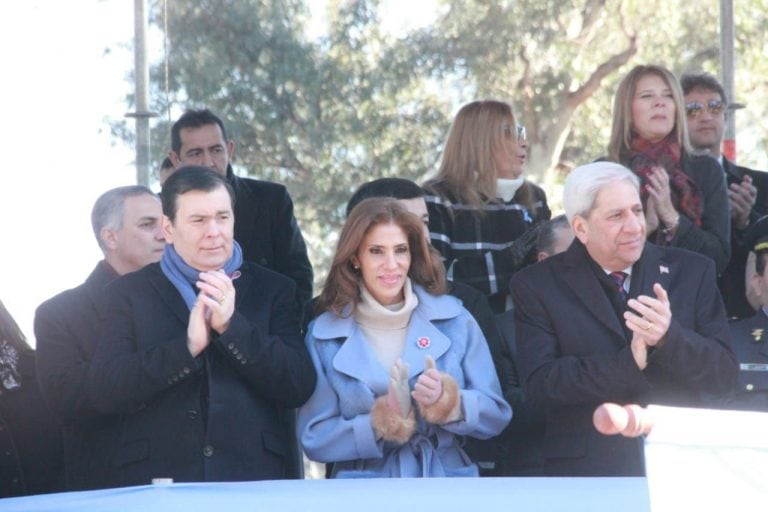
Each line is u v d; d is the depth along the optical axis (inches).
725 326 326.0
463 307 340.8
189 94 1037.8
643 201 391.9
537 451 368.5
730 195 437.4
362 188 360.8
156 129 979.3
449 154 413.1
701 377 309.3
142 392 310.0
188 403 318.0
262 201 444.8
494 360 349.7
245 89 1051.3
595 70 1155.3
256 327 316.2
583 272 327.6
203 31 1047.6
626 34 1167.6
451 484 254.5
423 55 1113.4
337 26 1095.6
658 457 225.8
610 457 319.9
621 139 405.7
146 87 540.1
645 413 221.9
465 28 1129.4
